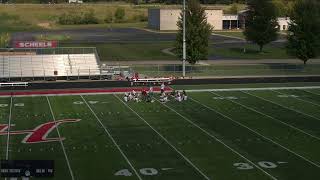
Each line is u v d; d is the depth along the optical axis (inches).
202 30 2213.3
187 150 1105.4
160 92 1791.3
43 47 2378.2
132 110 1514.5
